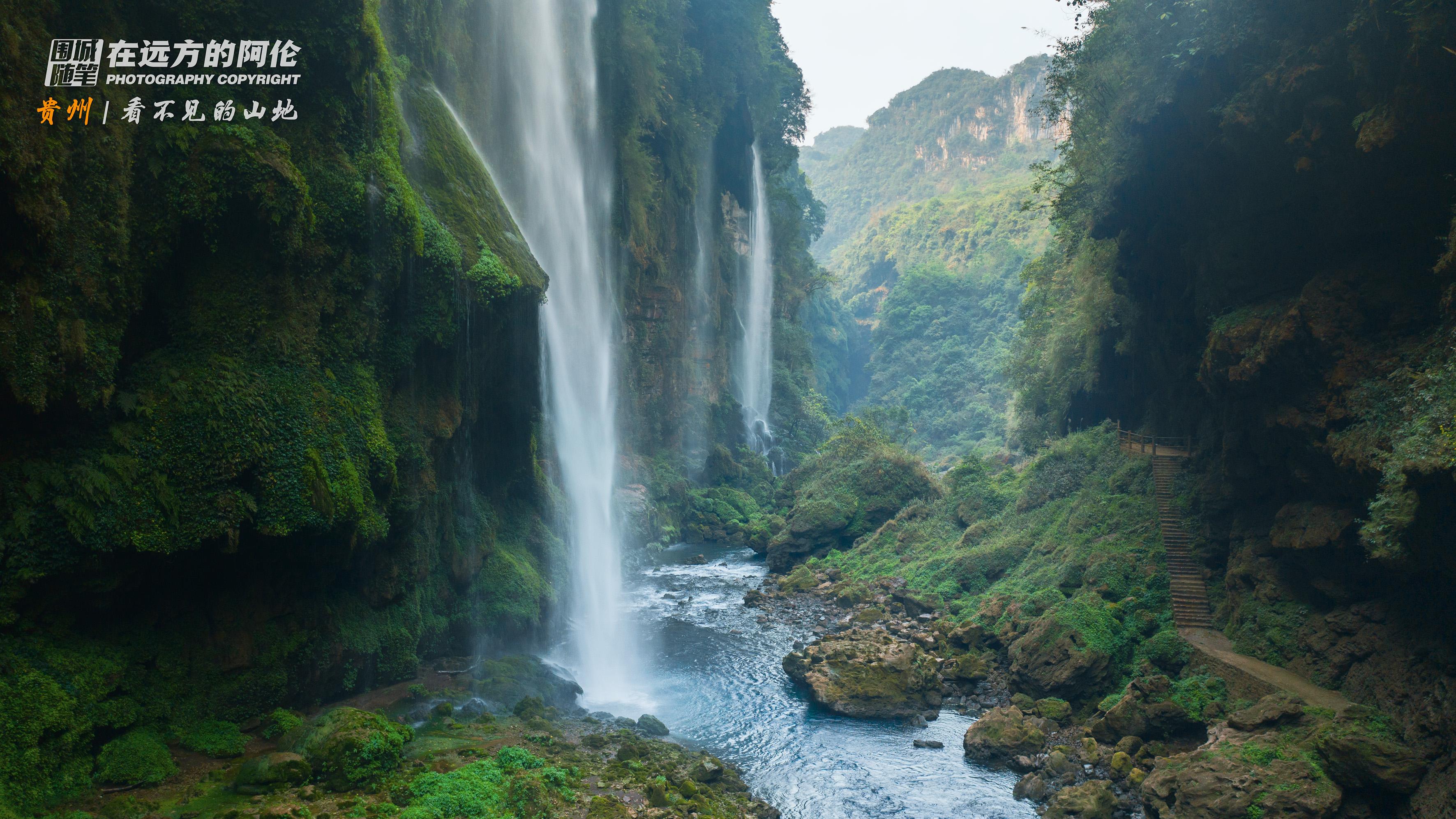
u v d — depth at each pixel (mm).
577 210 35656
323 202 14086
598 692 20312
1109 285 28922
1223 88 16000
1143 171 19531
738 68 55344
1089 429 31531
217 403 12062
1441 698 11438
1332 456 13531
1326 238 15055
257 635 13477
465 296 18359
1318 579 15086
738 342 62844
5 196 9633
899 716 18688
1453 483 10242
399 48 21688
